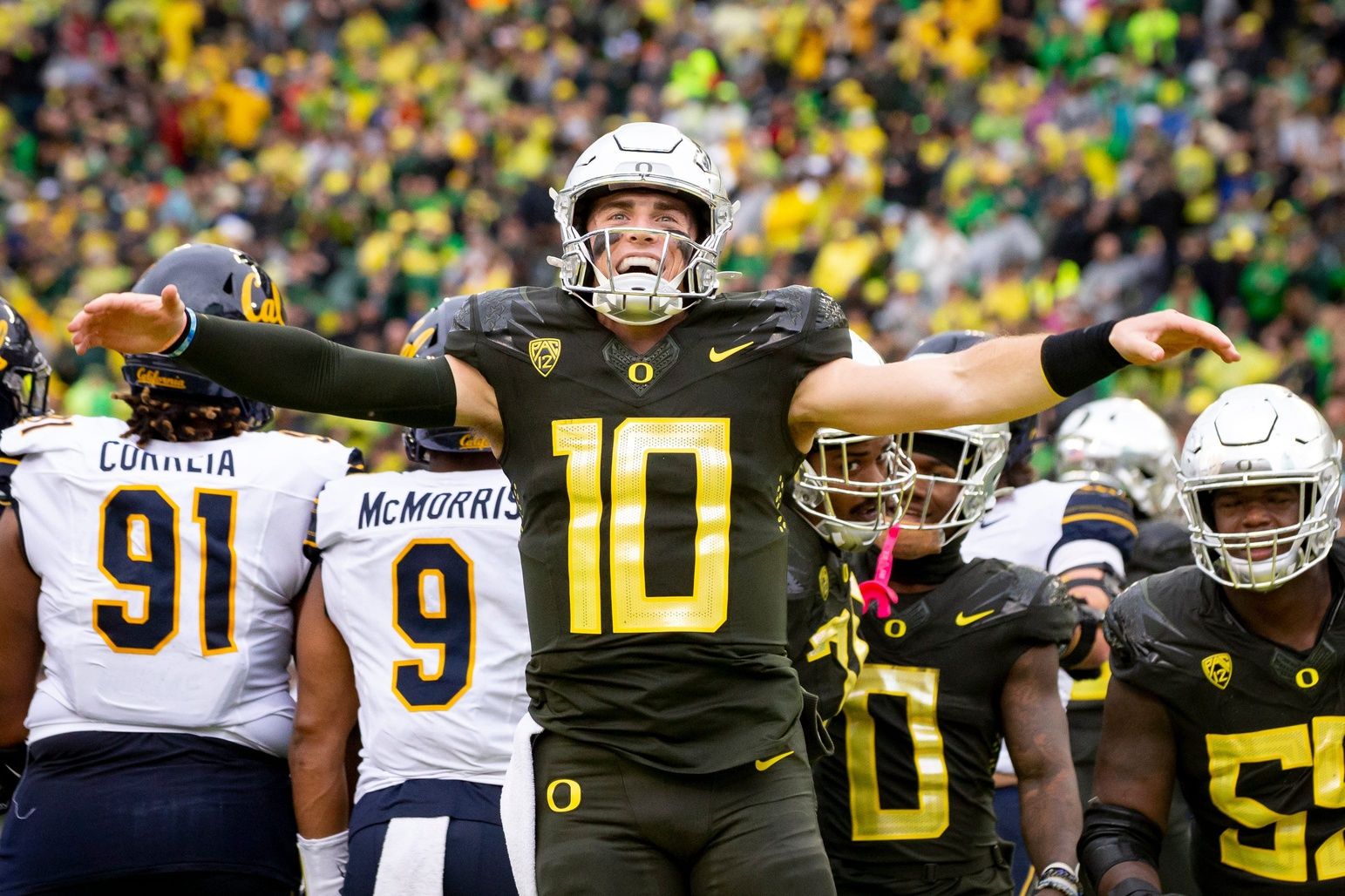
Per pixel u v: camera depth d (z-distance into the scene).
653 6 72.44
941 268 52.28
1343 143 52.31
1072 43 63.38
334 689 13.71
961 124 60.81
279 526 14.12
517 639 13.20
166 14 76.31
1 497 15.17
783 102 63.94
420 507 13.45
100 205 64.56
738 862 10.27
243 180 66.56
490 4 74.50
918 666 13.77
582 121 65.50
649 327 10.73
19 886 13.42
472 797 12.99
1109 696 13.27
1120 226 51.31
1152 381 45.84
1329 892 12.64
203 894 13.60
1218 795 12.84
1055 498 17.61
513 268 57.81
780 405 10.66
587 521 10.48
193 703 13.66
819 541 13.15
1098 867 12.73
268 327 10.23
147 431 14.13
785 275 54.22
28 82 72.25
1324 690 12.52
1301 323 48.19
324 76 70.50
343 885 13.45
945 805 13.71
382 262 59.09
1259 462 12.24
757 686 10.46
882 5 66.31
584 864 10.29
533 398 10.71
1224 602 12.78
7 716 14.24
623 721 10.36
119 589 13.70
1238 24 60.38
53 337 55.31
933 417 10.19
